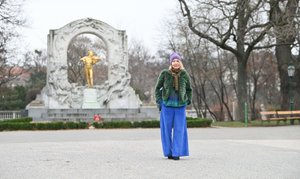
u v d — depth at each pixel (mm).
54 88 41469
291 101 36656
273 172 8797
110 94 42594
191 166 9727
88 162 10570
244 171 8938
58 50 42312
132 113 40844
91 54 42438
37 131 28484
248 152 12852
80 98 41938
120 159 11164
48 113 39438
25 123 30094
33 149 14398
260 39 35906
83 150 13828
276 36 33969
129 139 19453
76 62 68312
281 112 34656
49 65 42031
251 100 65750
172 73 11039
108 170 9172
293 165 9852
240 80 37844
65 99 41438
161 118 11352
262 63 57344
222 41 36719
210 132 24984
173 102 11039
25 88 69438
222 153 12602
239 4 34125
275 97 69875
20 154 12773
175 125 11055
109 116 40000
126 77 43344
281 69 40844
